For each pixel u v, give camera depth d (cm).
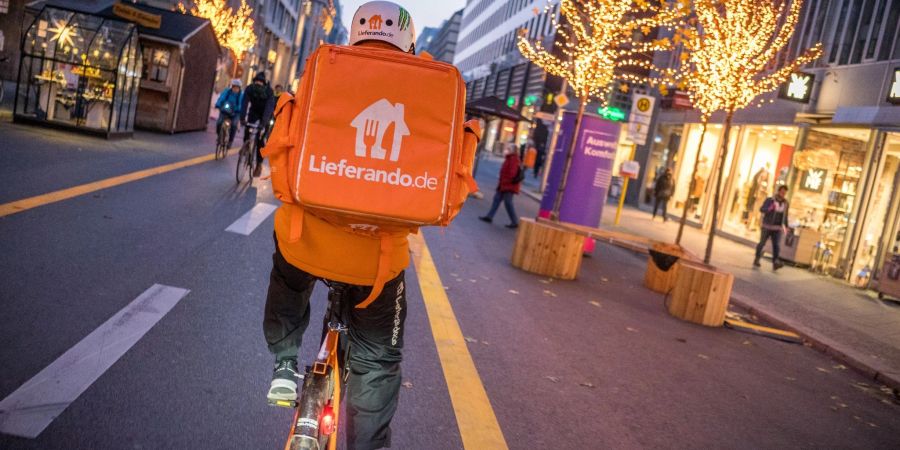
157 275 642
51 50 1592
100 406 378
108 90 1611
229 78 4884
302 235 270
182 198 1052
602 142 1372
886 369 886
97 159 1258
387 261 270
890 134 1669
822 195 1855
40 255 629
